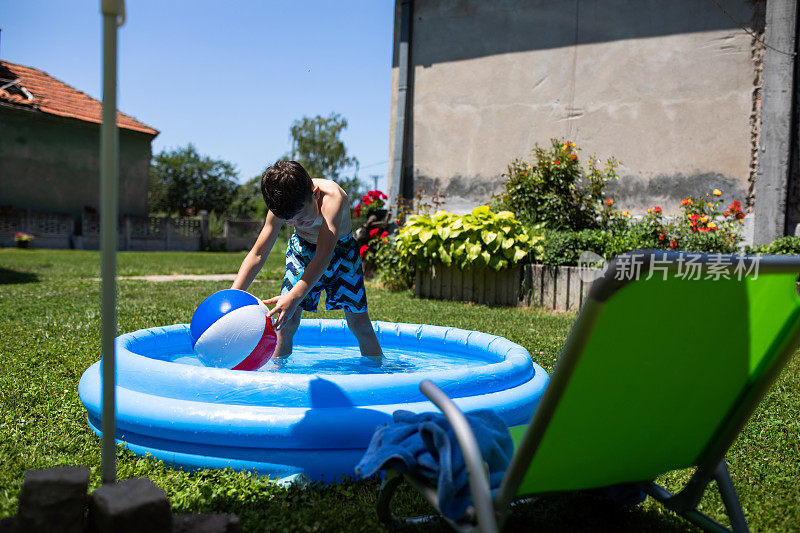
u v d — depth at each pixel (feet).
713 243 24.27
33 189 78.48
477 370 9.68
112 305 5.71
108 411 5.91
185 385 8.73
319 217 11.03
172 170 165.48
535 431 5.30
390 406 8.43
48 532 5.83
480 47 33.32
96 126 83.20
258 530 6.63
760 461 8.95
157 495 5.82
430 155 34.99
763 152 25.67
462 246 26.20
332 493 7.77
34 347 15.81
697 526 6.86
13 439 9.05
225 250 95.96
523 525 7.12
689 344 5.46
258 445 8.02
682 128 28.02
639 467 6.59
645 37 28.84
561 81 31.01
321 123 156.04
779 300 5.64
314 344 16.55
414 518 7.08
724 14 26.96
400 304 25.59
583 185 30.30
